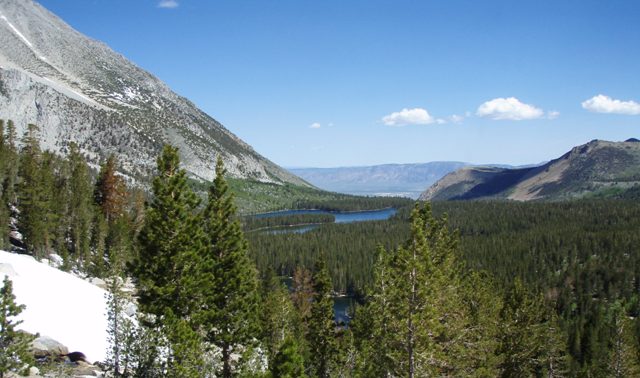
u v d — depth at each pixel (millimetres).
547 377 52031
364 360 38188
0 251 47875
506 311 45531
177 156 32250
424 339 28875
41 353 33156
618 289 128500
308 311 69812
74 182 85062
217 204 34625
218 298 33094
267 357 39188
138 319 31328
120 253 68812
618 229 180375
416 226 29844
